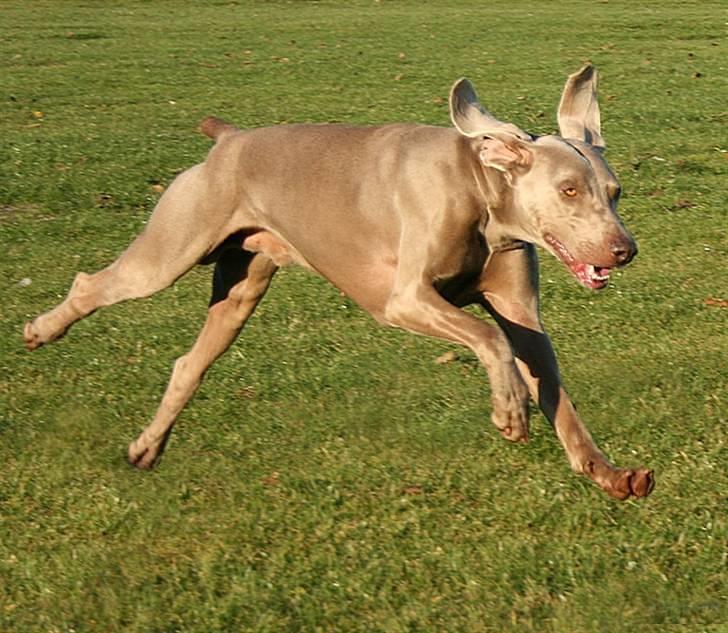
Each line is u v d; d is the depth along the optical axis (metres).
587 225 5.86
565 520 6.37
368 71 23.23
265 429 7.67
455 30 29.61
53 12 34.09
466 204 6.12
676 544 6.15
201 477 7.05
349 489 6.82
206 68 23.97
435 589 5.82
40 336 7.41
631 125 17.25
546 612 5.61
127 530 6.46
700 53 25.17
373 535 6.32
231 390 8.30
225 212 6.97
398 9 34.75
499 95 20.39
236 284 7.23
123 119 18.62
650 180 14.04
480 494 6.71
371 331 9.48
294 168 6.71
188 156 15.57
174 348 9.15
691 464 7.00
